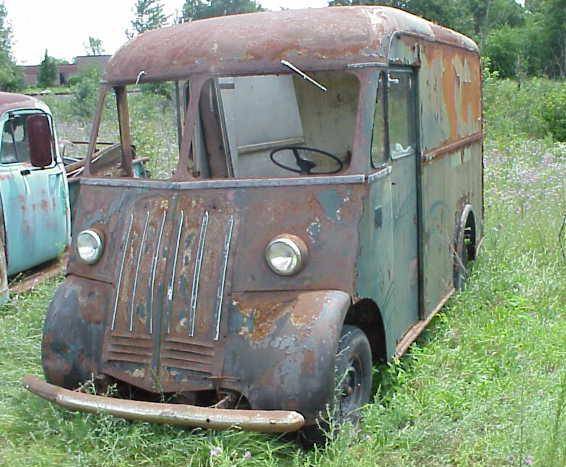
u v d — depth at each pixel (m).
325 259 4.39
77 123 19.41
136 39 5.30
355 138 4.59
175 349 4.49
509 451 4.23
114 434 4.43
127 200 4.81
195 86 4.81
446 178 6.48
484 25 40.81
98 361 4.72
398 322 5.27
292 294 4.38
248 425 4.07
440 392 4.90
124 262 4.71
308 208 4.46
